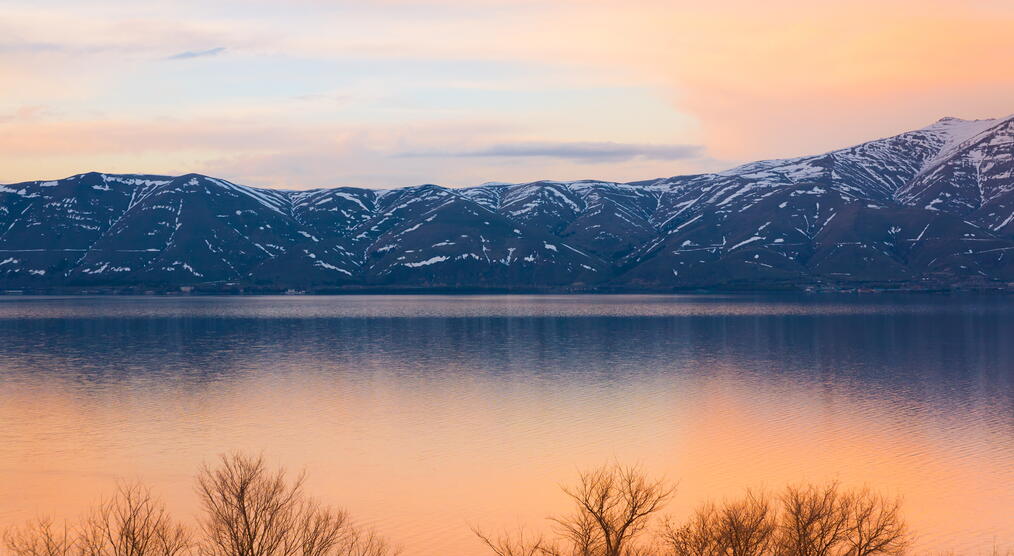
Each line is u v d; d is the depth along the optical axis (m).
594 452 68.94
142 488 57.91
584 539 39.12
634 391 99.69
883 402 91.69
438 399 93.94
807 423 80.12
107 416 83.38
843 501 41.88
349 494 57.53
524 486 59.25
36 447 70.06
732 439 73.38
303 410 86.94
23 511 52.78
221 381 107.81
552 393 98.25
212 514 42.88
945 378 110.69
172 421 81.12
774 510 46.09
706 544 35.22
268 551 36.16
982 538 48.44
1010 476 60.91
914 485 59.00
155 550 37.31
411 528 50.41
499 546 46.66
